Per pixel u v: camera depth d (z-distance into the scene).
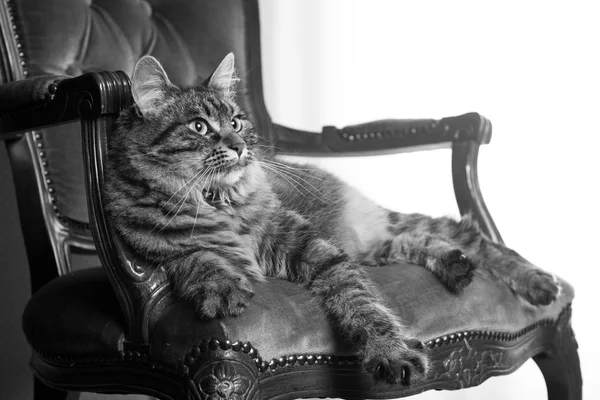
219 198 1.47
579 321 2.47
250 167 1.51
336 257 1.43
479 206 1.86
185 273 1.25
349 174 2.82
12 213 2.26
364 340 1.29
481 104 2.62
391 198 2.81
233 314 1.19
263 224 1.50
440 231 1.81
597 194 2.49
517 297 1.62
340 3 2.82
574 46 2.52
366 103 2.81
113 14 1.97
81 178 1.80
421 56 2.73
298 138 2.06
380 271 1.47
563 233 2.52
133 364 1.25
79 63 1.85
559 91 2.53
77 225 1.78
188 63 2.04
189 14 2.07
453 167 1.88
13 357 2.25
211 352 1.16
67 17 1.85
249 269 1.34
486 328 1.47
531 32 2.56
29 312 1.46
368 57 2.80
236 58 2.10
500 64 2.60
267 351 1.20
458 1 2.66
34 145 1.71
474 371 1.45
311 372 1.27
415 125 1.93
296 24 2.84
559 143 2.53
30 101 1.34
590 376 2.45
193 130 1.43
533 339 1.62
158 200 1.34
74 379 1.35
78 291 1.41
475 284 1.52
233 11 2.12
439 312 1.41
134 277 1.24
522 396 2.57
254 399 1.17
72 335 1.33
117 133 1.37
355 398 1.30
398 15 2.76
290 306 1.28
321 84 2.85
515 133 2.57
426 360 1.28
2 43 1.73
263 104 2.11
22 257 2.27
